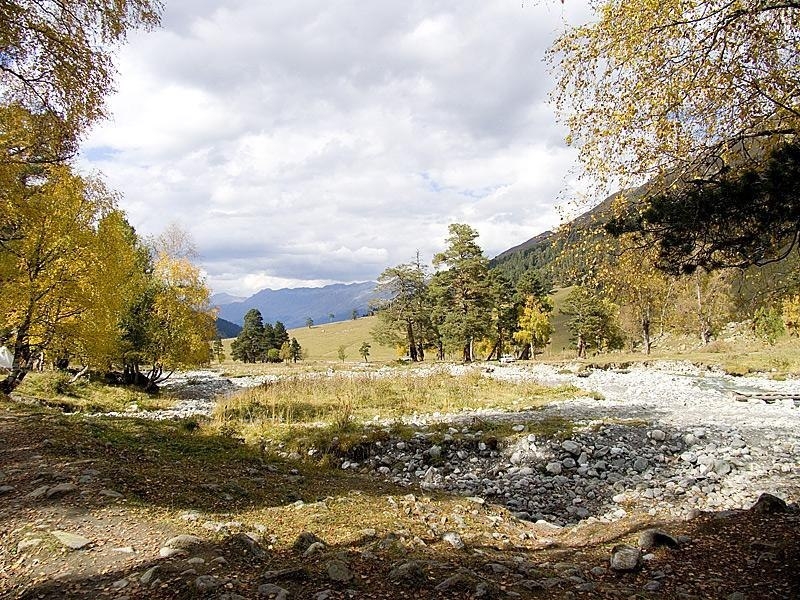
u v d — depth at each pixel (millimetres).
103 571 4969
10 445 9656
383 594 4758
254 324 109312
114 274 20312
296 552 5914
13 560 5219
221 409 21109
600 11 7398
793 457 11836
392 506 8562
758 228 5586
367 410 21188
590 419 16828
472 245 54188
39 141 13469
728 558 5902
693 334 58000
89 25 11805
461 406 21766
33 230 17812
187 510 6973
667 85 7109
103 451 9930
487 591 4801
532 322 64875
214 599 4332
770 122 6828
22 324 18078
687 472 11398
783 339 41656
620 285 8102
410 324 61875
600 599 4930
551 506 10273
